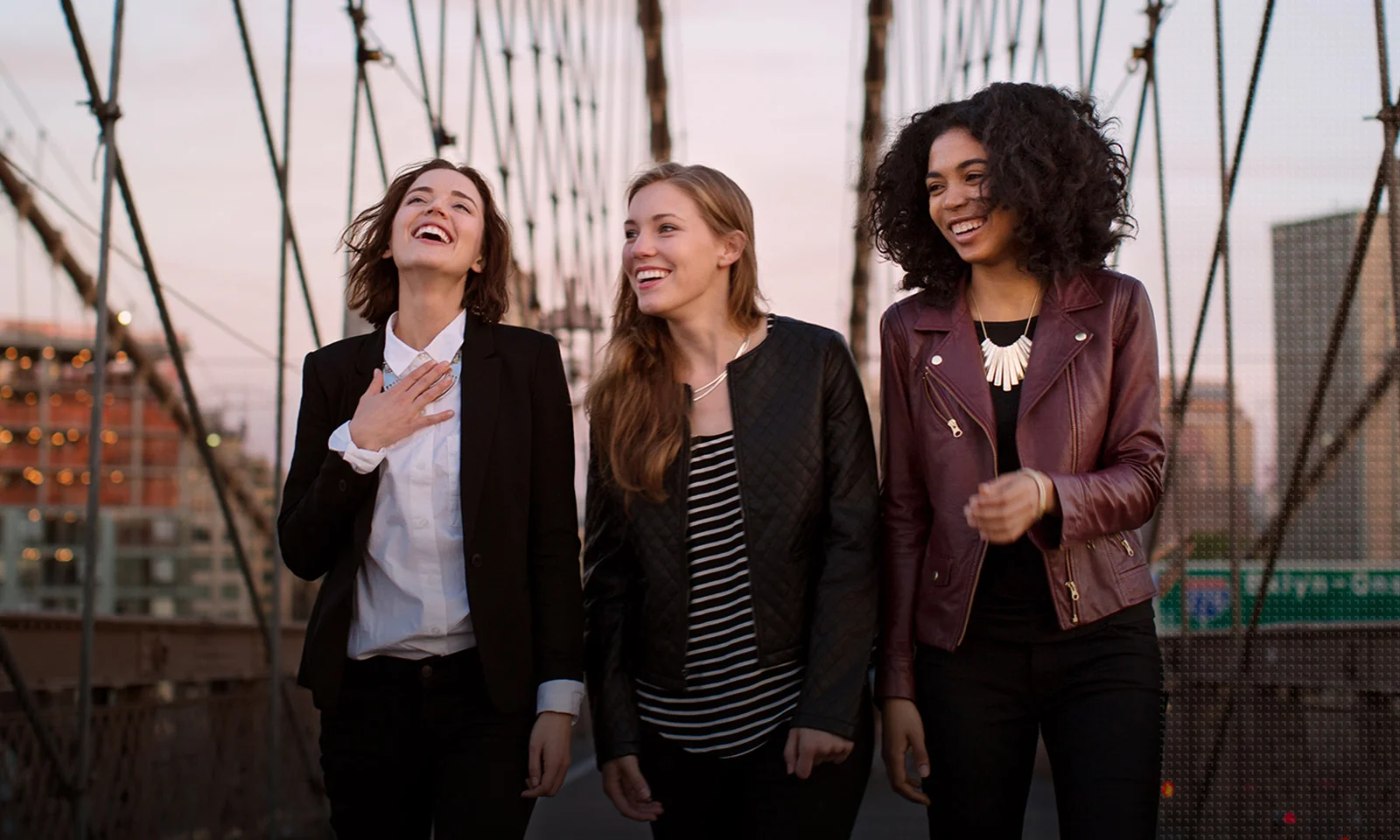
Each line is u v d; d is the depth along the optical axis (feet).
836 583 6.75
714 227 7.03
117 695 17.66
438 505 6.73
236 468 83.82
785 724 6.74
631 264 7.04
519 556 6.76
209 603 144.36
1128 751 6.20
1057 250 6.57
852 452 6.96
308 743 21.86
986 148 6.56
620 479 6.88
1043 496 6.04
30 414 137.80
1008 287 6.83
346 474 6.54
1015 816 6.64
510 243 7.40
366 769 6.70
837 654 6.62
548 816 21.26
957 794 6.61
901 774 6.83
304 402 7.08
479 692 6.66
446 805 6.47
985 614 6.60
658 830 7.10
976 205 6.60
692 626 6.88
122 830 15.06
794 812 6.61
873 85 50.29
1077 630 6.43
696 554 6.90
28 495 137.18
